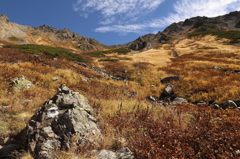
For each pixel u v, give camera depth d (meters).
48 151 3.81
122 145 4.32
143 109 7.57
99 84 15.89
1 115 5.98
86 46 106.75
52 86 11.55
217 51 49.84
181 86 16.34
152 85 19.33
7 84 9.82
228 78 16.72
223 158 3.42
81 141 4.13
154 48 88.31
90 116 5.11
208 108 7.55
